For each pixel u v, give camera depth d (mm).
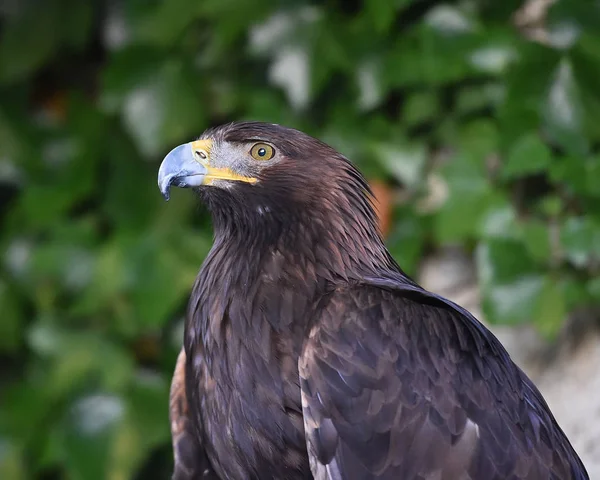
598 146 9656
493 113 9938
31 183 10891
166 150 10648
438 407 6863
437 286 10195
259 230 7371
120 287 10289
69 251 10547
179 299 10195
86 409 10258
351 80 10148
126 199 10672
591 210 9438
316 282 7191
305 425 6840
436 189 10141
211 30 10484
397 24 10094
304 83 10008
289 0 10141
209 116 10602
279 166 7406
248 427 7133
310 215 7332
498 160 9867
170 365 10352
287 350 7047
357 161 10109
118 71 10469
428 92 10086
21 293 10695
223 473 7406
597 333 9836
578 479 7309
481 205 9641
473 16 9938
